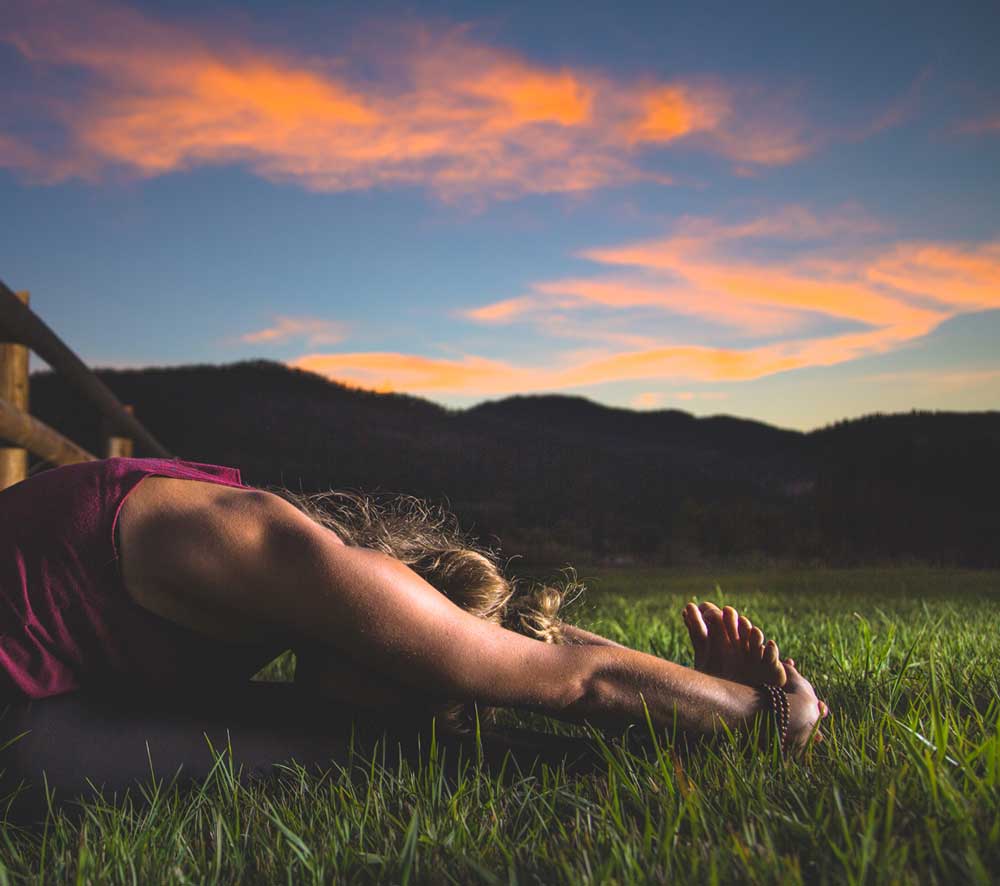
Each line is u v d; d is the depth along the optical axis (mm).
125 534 1436
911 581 9930
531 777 1459
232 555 1418
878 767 1304
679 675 1513
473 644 1434
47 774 1409
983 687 2066
